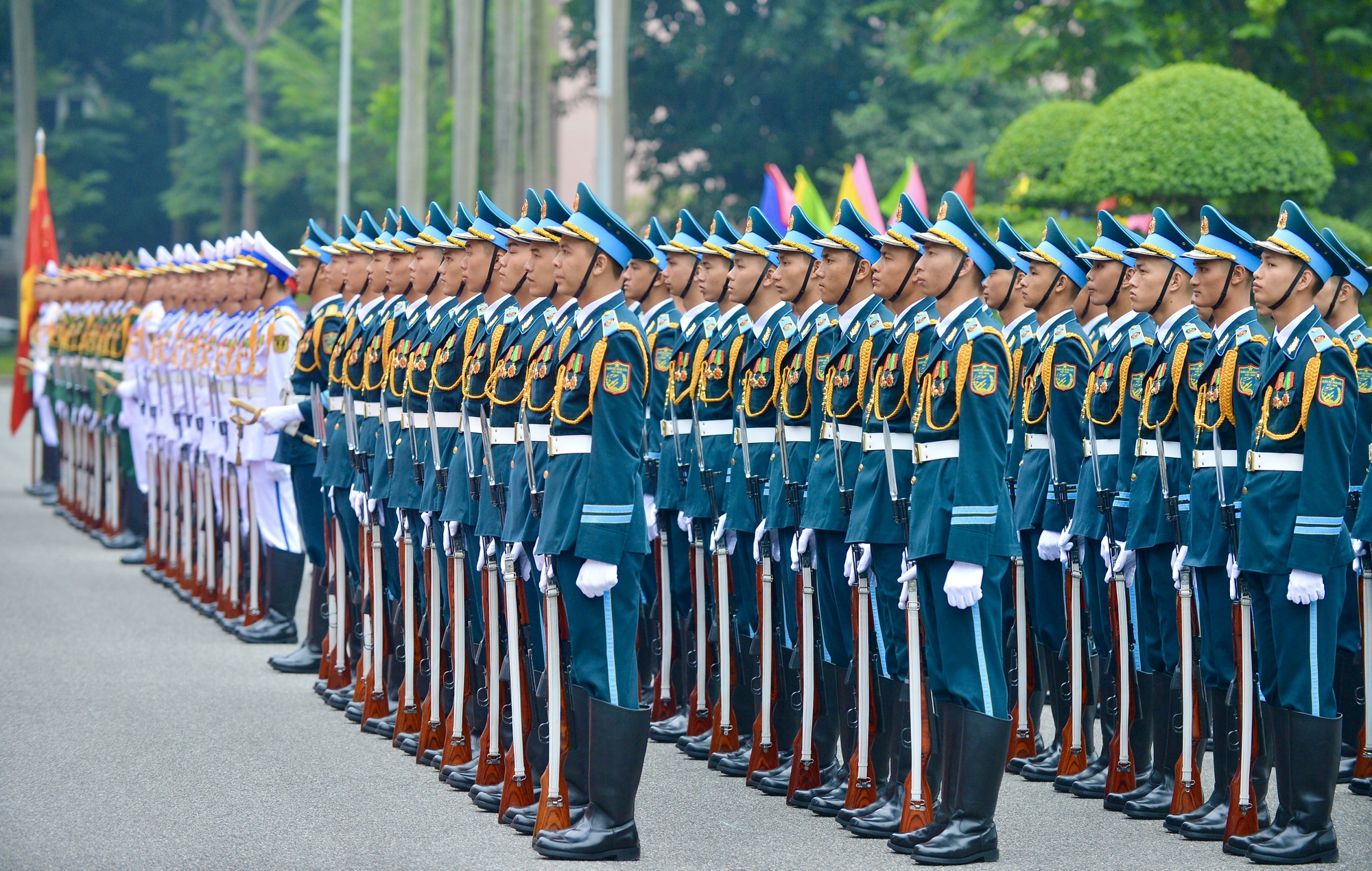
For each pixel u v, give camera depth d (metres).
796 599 15.37
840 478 14.70
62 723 18.16
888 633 14.29
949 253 13.51
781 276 16.03
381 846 13.64
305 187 100.94
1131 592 15.31
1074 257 16.98
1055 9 47.47
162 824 14.26
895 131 73.88
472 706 15.87
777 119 83.25
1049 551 16.31
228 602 24.27
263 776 16.06
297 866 13.03
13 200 111.38
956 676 13.26
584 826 13.30
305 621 25.53
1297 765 13.40
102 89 114.88
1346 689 16.48
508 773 14.32
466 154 54.47
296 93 94.75
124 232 116.31
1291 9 42.44
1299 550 13.20
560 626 13.73
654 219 19.50
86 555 31.94
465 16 53.97
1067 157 38.72
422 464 16.94
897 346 13.97
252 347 22.97
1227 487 14.14
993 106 75.56
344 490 19.17
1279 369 13.66
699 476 17.41
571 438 13.35
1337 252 13.69
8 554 31.69
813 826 14.46
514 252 15.31
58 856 13.24
